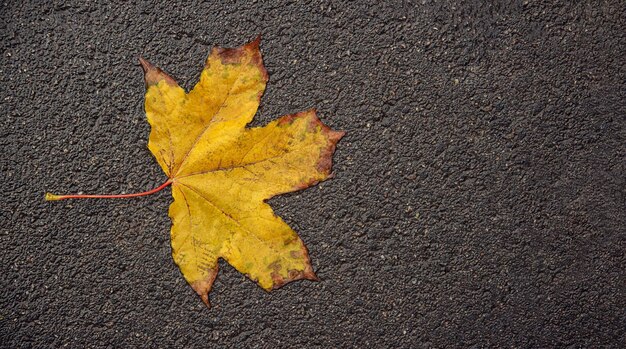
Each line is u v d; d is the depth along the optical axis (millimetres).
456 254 602
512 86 602
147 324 598
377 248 600
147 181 597
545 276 604
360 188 599
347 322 600
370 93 599
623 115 604
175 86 559
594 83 604
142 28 596
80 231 596
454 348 603
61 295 597
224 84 559
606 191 604
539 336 604
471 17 601
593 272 604
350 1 598
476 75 601
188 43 597
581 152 604
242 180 562
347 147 599
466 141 602
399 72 600
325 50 598
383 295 601
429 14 600
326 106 599
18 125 594
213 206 564
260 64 559
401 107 600
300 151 562
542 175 603
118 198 596
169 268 598
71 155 595
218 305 598
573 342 605
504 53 602
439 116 601
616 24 603
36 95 595
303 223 598
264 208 563
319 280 599
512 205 603
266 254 565
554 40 603
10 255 596
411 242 601
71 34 595
